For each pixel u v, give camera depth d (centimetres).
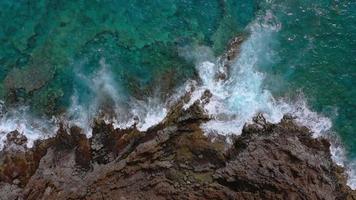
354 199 1981
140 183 1950
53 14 2281
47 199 1884
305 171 1942
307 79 2211
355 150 2108
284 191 1883
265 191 1903
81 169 1956
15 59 2200
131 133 2036
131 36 2267
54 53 2208
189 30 2294
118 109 2081
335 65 2245
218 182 1967
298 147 2017
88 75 2166
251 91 2169
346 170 2067
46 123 2064
